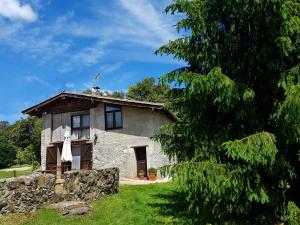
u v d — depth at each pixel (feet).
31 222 37.91
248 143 30.01
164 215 38.99
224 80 32.17
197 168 31.99
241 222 34.81
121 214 40.27
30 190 42.24
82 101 90.27
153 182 68.49
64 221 38.11
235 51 35.96
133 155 81.61
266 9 32.99
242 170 31.71
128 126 83.25
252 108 33.55
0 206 39.60
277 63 33.17
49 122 94.68
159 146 80.89
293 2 32.68
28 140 218.18
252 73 35.96
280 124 31.89
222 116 37.14
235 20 35.63
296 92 28.35
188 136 36.52
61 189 50.90
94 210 42.42
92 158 86.53
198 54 36.47
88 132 89.51
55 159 92.53
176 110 38.50
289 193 34.01
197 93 34.94
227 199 32.71
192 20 36.27
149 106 79.25
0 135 232.73
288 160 32.78
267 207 34.83
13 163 175.83
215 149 34.68
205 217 37.06
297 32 32.30
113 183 53.26
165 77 37.42
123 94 195.11
